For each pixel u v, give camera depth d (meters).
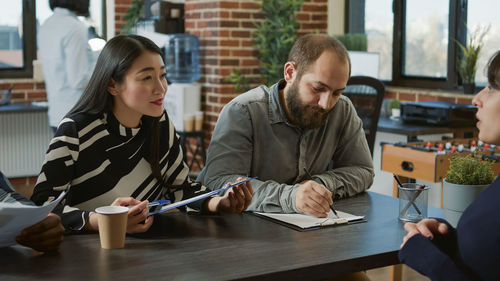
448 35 4.67
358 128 2.36
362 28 5.47
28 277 1.32
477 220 1.29
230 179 2.07
